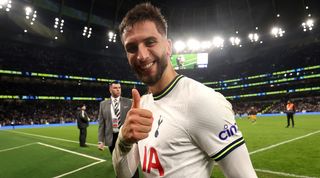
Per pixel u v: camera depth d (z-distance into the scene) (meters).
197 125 1.21
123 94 59.41
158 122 1.33
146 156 1.36
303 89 53.31
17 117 40.91
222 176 6.06
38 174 7.21
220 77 64.81
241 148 1.20
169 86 1.38
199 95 1.24
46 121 41.09
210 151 1.21
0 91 42.94
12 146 13.16
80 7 42.41
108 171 7.15
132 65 1.38
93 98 54.38
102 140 6.05
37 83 47.53
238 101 63.06
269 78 57.41
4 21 37.66
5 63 42.56
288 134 13.75
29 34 42.78
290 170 6.36
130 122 1.17
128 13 1.38
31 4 35.50
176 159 1.25
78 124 12.08
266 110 53.38
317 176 5.78
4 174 7.36
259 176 5.90
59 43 45.94
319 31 48.22
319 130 15.03
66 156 9.65
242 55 60.69
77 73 50.97
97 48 51.69
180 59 46.31
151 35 1.31
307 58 52.19
